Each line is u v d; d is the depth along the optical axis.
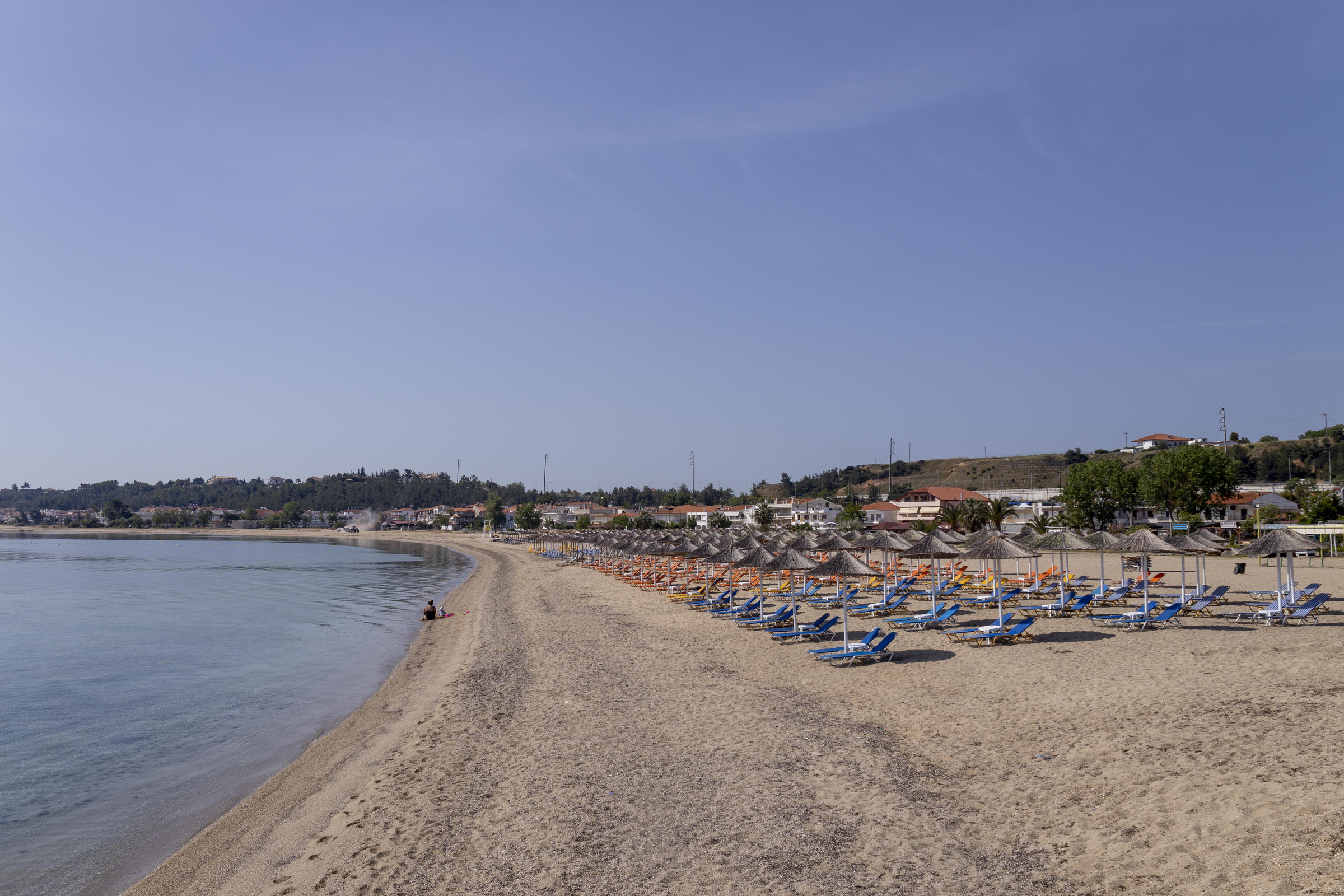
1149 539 22.11
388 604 45.88
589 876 8.62
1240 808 8.39
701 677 18.52
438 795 11.86
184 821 12.74
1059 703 13.75
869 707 14.80
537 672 20.62
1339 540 44.09
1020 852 8.28
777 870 8.36
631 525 120.31
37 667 26.78
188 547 133.25
